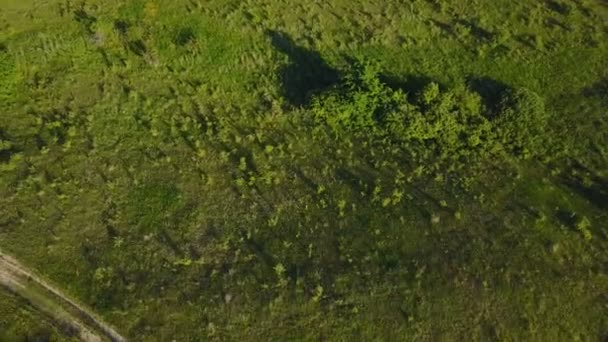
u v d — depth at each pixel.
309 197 29.69
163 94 33.16
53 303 26.09
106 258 27.25
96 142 30.92
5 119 31.31
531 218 28.84
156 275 26.88
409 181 30.22
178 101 32.91
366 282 26.80
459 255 27.55
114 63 33.66
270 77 34.12
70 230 28.03
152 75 33.66
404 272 27.05
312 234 28.39
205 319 25.81
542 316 26.09
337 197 29.67
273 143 31.69
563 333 25.86
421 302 26.28
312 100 32.34
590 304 26.45
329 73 34.44
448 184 30.09
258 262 27.42
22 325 25.33
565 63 34.47
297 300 26.30
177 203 29.25
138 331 25.47
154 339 25.33
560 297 26.52
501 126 31.97
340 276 26.92
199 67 34.12
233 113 32.81
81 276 26.72
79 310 25.98
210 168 30.59
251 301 26.27
